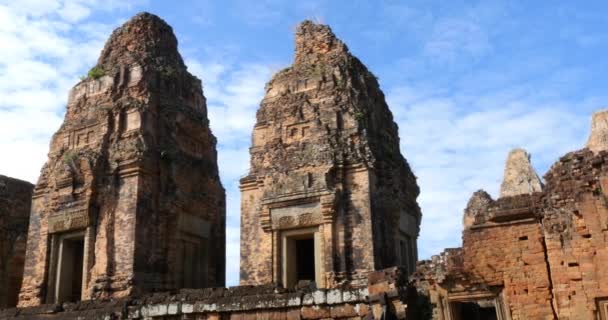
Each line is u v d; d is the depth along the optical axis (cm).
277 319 2586
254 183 3372
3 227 4222
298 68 3594
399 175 3525
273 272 3109
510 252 2219
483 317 2819
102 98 3681
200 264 3691
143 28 3928
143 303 2903
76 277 3538
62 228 3419
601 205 2066
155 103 3650
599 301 2019
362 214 3073
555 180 2180
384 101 3800
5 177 4347
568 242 2098
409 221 3559
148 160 3416
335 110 3319
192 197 3666
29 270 3475
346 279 2970
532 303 2139
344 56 3562
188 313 2758
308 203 3148
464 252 2289
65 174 3466
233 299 2702
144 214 3316
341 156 3186
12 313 3128
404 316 2278
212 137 4044
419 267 2458
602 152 2108
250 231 3272
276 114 3441
